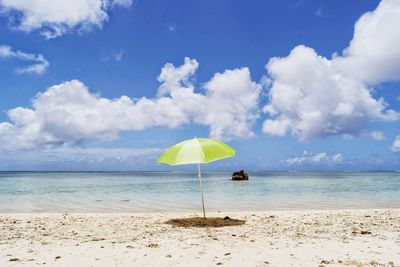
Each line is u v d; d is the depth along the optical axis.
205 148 10.31
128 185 47.38
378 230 10.31
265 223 11.67
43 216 13.90
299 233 9.75
